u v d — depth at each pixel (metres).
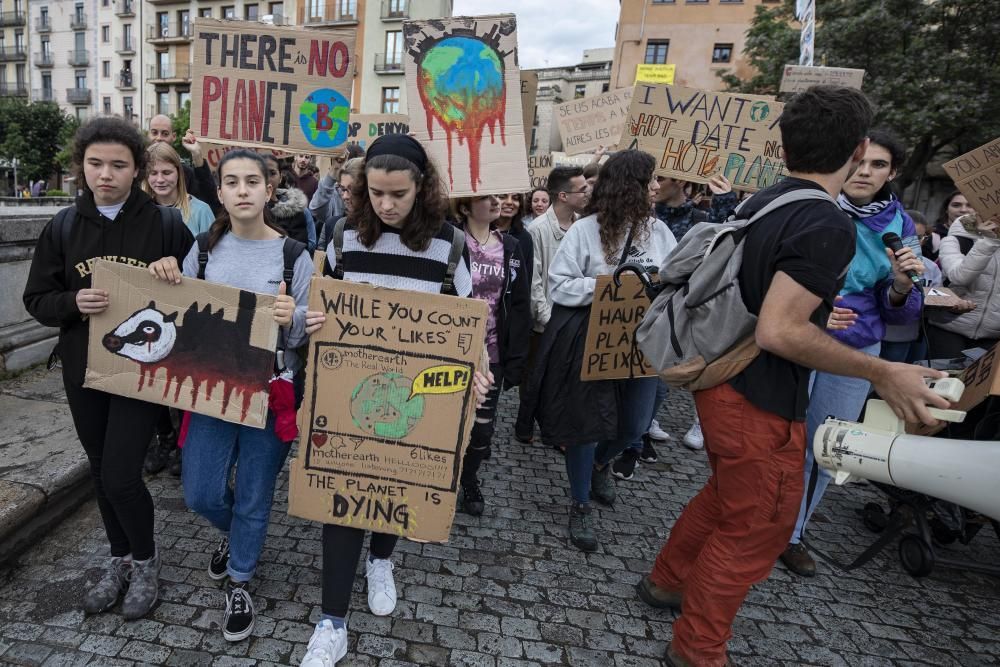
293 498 1.95
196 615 2.16
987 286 3.46
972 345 3.56
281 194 3.44
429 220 1.88
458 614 2.31
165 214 2.07
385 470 1.94
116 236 1.96
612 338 2.66
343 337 1.88
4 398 3.40
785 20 17.77
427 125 2.75
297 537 2.69
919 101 13.52
